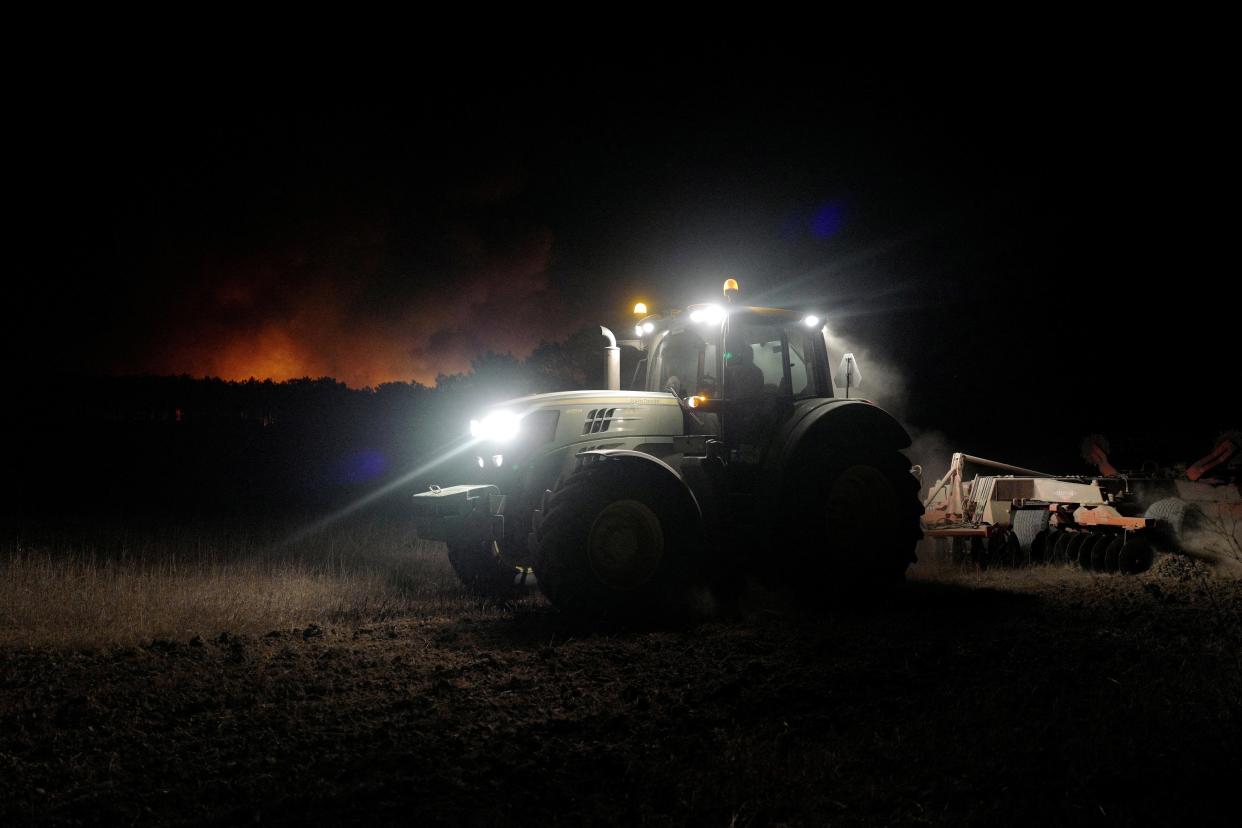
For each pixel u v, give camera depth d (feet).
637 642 22.30
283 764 14.47
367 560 35.70
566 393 27.45
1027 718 15.80
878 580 27.53
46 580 28.22
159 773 14.25
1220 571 32.12
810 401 27.63
